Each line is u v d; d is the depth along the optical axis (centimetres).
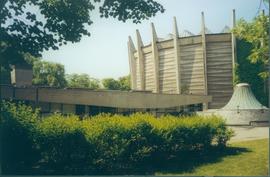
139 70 9088
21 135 1252
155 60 8438
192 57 7969
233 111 4159
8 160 1231
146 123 1446
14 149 1239
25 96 3775
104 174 1252
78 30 2147
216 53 7775
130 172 1300
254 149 1856
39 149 1265
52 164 1280
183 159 1558
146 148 1418
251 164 1471
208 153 1723
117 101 4384
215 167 1434
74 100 4094
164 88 8419
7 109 1289
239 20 1997
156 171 1338
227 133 1903
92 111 4528
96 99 4234
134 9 2145
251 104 4306
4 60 1789
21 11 1903
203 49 7744
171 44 8200
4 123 1230
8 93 3681
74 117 1365
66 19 2128
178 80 7938
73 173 1232
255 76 7194
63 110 4169
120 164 1373
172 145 1560
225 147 1892
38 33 1923
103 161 1323
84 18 2216
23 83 5088
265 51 1869
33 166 1298
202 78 7844
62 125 1271
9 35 1841
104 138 1320
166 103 4922
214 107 7675
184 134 1630
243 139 2409
